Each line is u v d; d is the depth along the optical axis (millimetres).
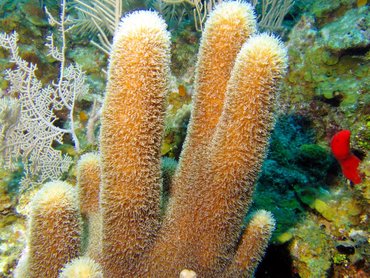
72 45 1640
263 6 1577
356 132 927
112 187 439
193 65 1442
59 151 1129
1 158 1014
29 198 993
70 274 384
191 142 498
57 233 461
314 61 1157
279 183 944
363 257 762
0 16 1449
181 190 505
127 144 412
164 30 401
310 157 1011
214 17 449
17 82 1092
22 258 634
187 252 500
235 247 543
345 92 1042
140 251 491
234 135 414
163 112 424
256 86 388
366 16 1092
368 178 814
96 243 544
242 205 465
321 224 854
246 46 402
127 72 388
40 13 1562
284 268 819
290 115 1193
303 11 1654
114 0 1371
